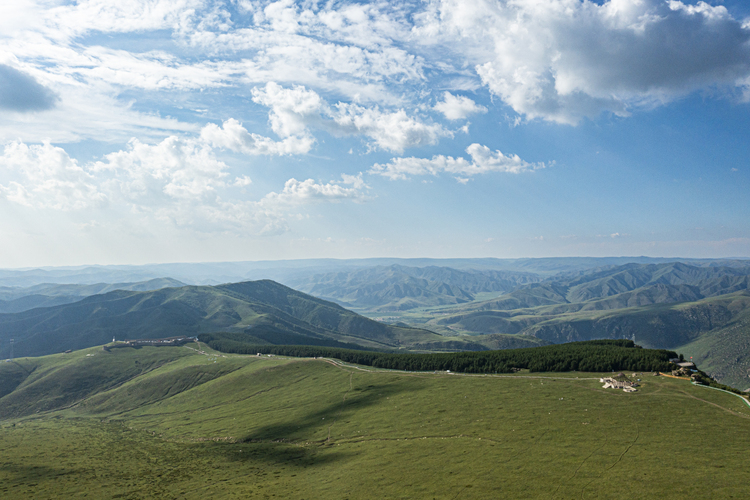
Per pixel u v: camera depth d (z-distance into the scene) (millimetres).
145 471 151125
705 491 81750
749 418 119312
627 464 98000
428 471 111938
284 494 113750
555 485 92938
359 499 102250
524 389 173625
